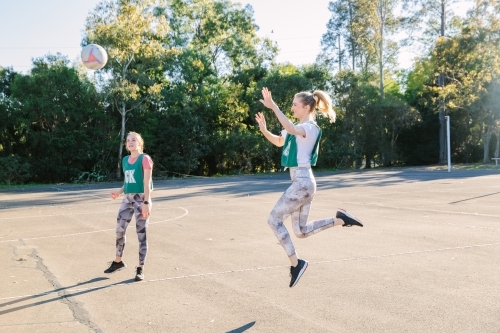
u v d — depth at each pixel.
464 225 9.83
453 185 20.50
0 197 21.23
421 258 6.89
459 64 41.72
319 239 8.56
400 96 53.28
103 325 4.45
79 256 7.61
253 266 6.66
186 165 39.00
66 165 35.84
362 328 4.20
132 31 33.00
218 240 8.77
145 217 6.14
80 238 9.33
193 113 40.97
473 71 41.06
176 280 6.00
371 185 21.95
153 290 5.58
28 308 4.98
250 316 4.60
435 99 42.47
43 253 7.90
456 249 7.46
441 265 6.44
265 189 21.44
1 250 8.20
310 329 4.22
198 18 48.91
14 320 4.61
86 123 37.53
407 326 4.21
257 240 8.69
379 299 5.02
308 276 6.04
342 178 28.62
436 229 9.41
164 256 7.45
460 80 44.25
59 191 24.62
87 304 5.09
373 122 45.00
